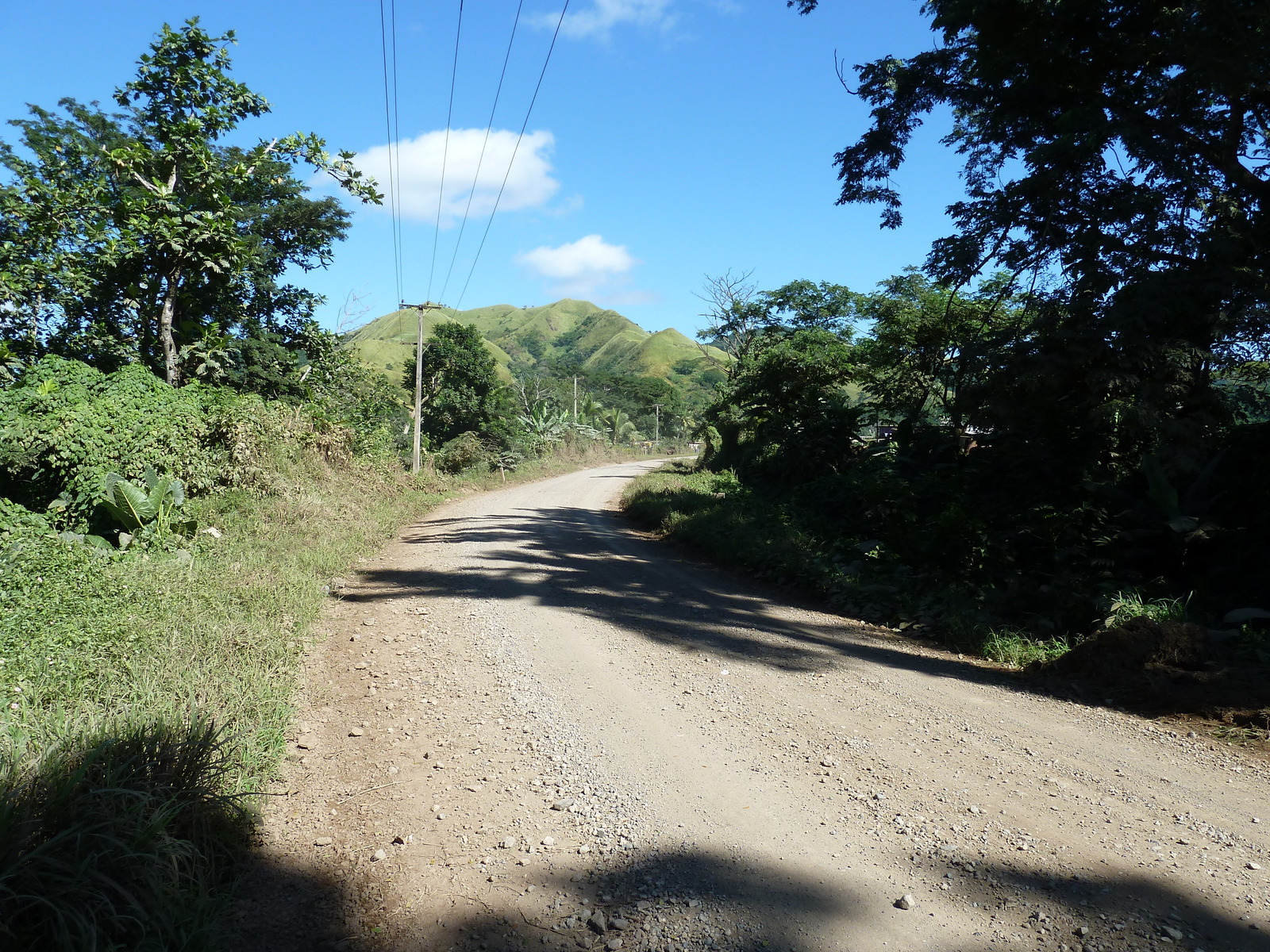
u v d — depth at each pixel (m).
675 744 5.14
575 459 52.06
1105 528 10.39
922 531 12.10
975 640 8.08
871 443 22.08
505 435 41.31
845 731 5.39
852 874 3.52
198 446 13.39
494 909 3.27
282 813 4.18
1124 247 11.20
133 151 16.50
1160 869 3.56
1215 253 10.66
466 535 17.02
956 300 23.77
